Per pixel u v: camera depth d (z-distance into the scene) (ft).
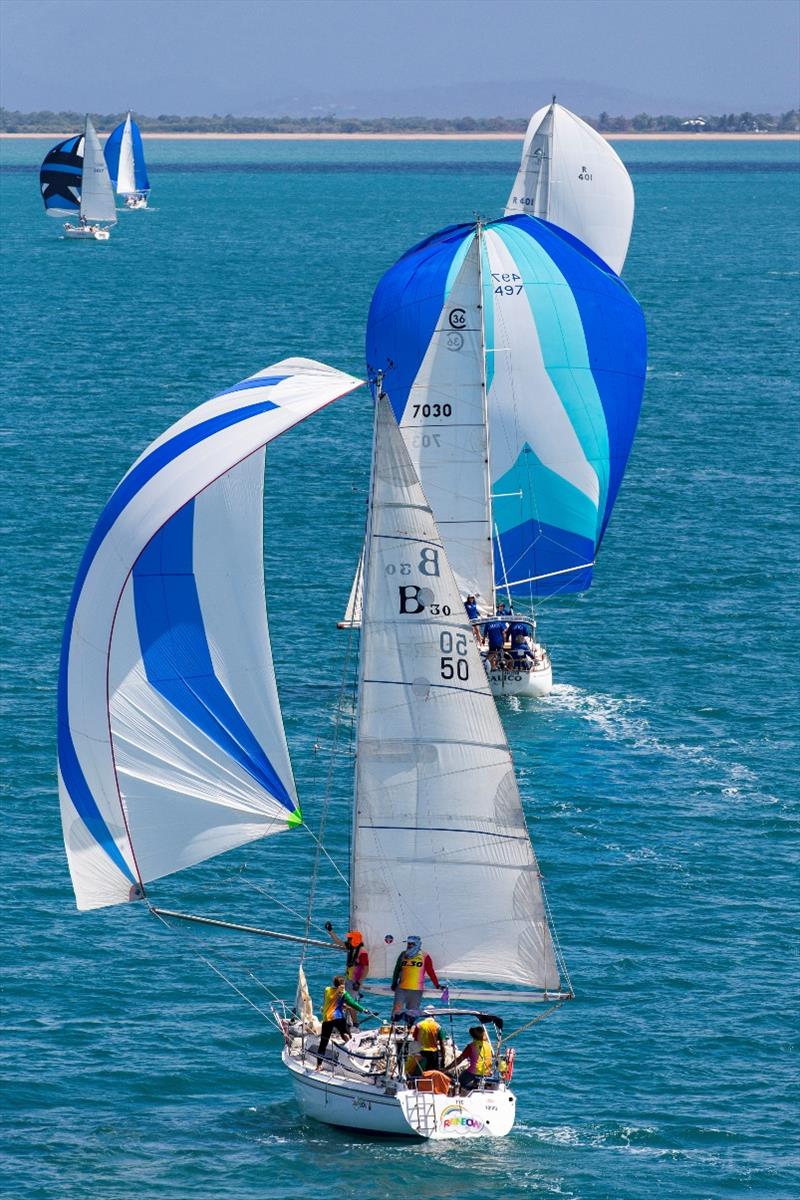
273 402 453.58
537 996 456.45
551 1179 424.05
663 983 524.52
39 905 570.05
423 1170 426.10
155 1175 424.87
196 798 452.76
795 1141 444.96
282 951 547.49
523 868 451.12
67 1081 470.39
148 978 528.22
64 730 453.58
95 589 448.65
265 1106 461.37
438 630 445.78
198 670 450.30
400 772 451.94
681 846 621.31
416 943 452.35
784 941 551.18
